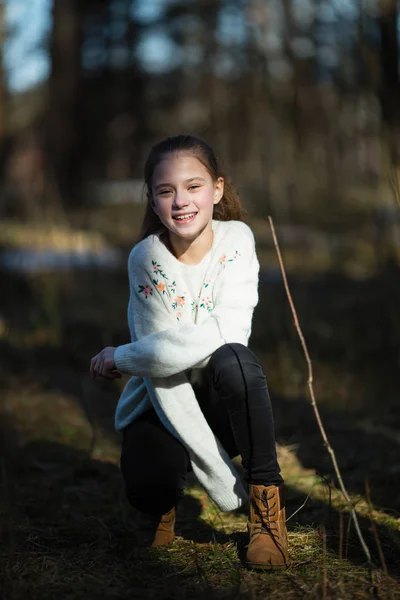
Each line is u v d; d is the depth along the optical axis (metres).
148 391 2.97
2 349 7.18
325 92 13.47
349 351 6.79
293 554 2.98
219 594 2.62
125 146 19.08
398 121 7.03
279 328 7.63
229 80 15.72
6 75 13.26
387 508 3.54
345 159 12.85
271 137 13.76
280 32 13.52
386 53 7.33
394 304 6.76
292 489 3.90
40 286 8.99
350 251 9.80
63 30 17.39
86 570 2.90
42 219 11.29
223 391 2.78
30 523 3.46
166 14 17.03
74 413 5.62
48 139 17.25
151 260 2.98
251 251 3.03
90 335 7.62
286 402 5.91
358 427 5.14
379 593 2.60
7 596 2.62
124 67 18.31
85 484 4.11
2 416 5.42
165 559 3.01
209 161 2.95
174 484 2.98
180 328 2.86
